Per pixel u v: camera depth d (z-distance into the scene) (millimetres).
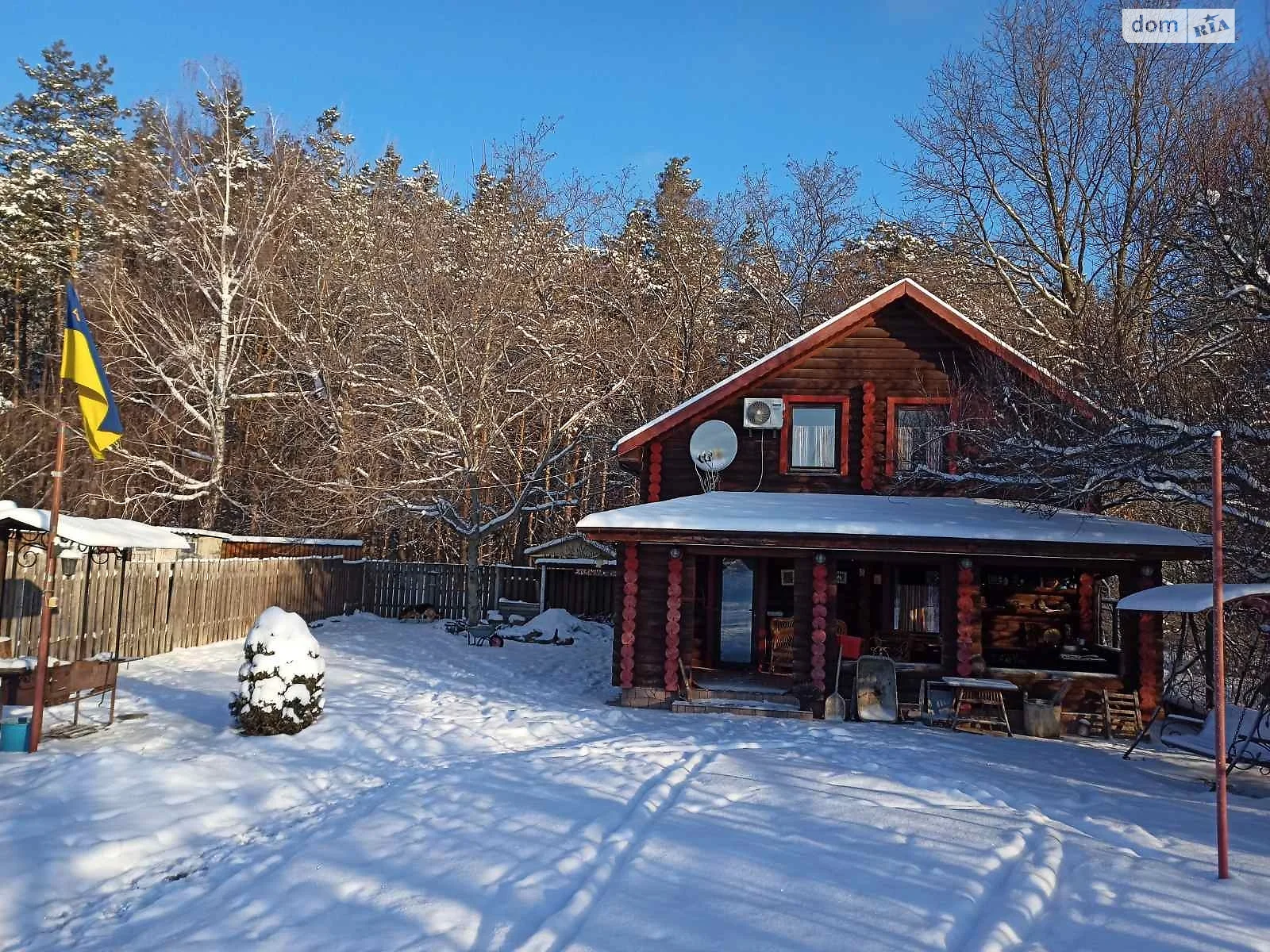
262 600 23359
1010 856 7406
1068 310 26578
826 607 15242
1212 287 14195
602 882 6535
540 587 31312
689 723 14039
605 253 36500
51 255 37188
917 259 35500
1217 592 7316
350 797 9242
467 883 6531
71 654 15977
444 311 28844
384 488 26875
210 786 9031
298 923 5867
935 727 14383
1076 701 14680
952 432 16219
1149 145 25438
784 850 7414
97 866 6922
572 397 30031
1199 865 7328
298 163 35781
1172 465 13469
